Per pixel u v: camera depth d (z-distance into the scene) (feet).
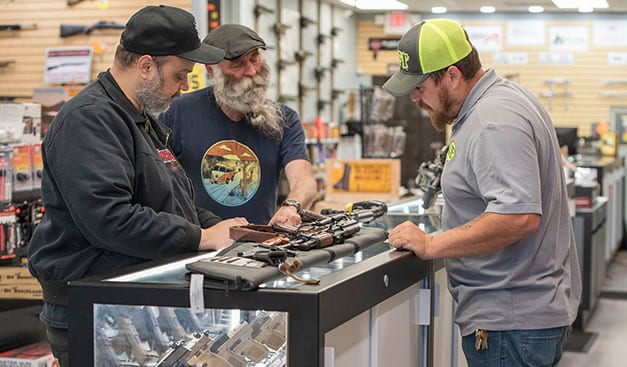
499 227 8.18
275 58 35.06
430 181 11.73
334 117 43.29
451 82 8.86
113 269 8.41
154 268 7.72
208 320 6.97
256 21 32.63
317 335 6.71
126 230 8.02
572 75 44.21
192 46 8.67
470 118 8.65
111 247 8.18
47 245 8.48
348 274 7.47
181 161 11.75
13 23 21.63
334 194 23.02
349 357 7.69
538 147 8.48
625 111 43.65
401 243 8.82
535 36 44.45
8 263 14.32
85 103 8.20
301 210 9.98
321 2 40.81
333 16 42.88
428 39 8.84
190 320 7.02
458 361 11.59
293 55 36.91
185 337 7.06
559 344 9.05
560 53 44.24
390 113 34.63
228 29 11.23
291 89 36.63
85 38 21.35
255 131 11.87
